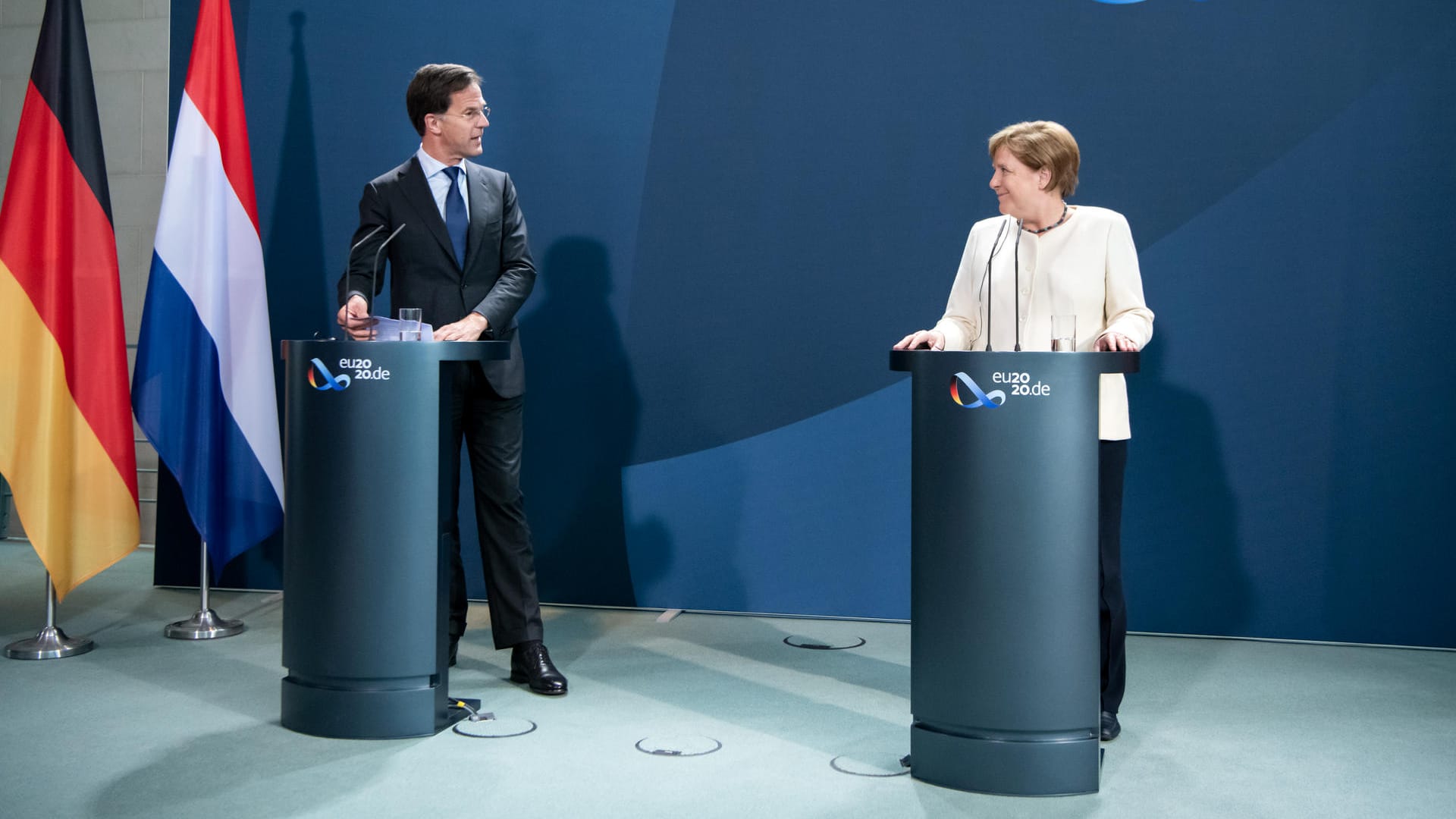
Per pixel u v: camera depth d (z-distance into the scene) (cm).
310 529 420
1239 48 579
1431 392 567
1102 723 427
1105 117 593
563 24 641
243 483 600
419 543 418
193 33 680
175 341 586
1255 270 582
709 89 629
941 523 368
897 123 612
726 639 583
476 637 586
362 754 402
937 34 606
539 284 650
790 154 623
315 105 664
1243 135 580
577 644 570
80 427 557
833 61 617
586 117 641
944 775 373
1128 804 360
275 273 671
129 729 429
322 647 418
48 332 546
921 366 371
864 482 622
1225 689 500
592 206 643
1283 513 584
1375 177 569
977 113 604
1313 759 406
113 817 342
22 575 741
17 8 871
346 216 664
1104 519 423
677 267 636
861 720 450
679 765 393
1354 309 573
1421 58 562
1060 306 425
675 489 642
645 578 647
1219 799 365
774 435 630
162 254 586
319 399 417
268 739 417
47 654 532
